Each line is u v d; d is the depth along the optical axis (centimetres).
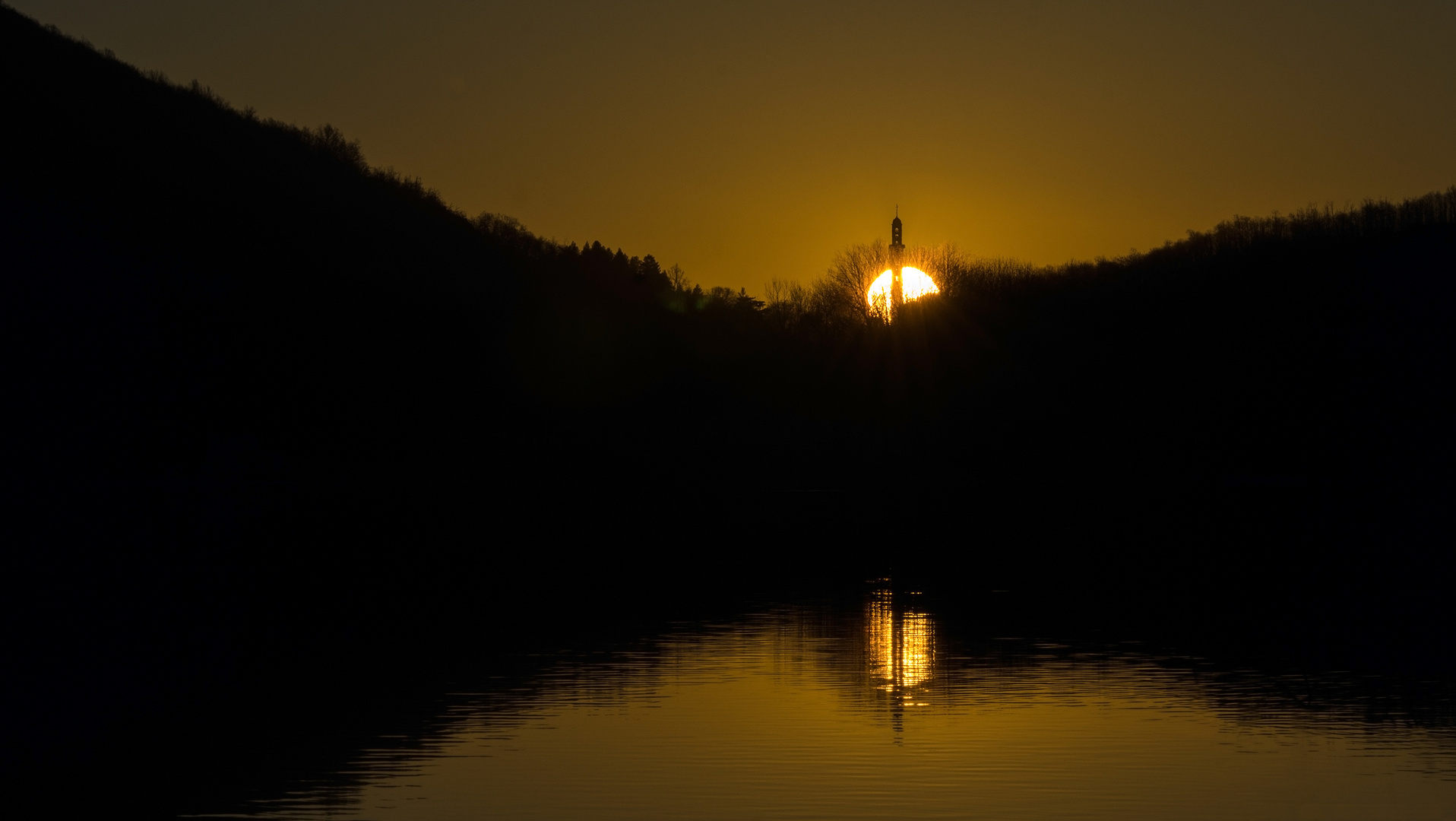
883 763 2542
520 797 2331
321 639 4156
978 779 2430
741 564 6681
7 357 14150
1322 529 8862
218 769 2536
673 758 2591
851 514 10350
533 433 15500
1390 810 2238
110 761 2594
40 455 13625
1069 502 11638
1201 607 4916
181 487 13250
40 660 3781
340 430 15250
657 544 7838
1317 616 4672
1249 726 2847
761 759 2583
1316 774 2452
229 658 3816
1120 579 5931
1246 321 15325
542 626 4462
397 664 3694
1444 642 4069
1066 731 2805
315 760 2589
